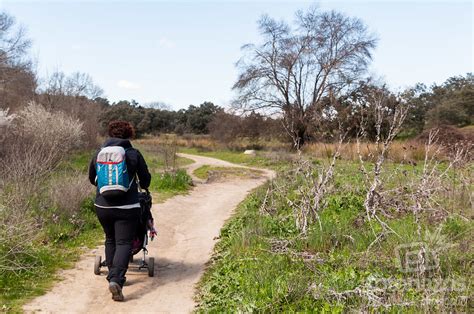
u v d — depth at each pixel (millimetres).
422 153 20328
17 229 6715
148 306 5641
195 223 10547
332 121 16688
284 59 42531
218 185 17516
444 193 9734
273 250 6914
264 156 32531
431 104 50688
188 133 71688
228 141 48969
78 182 10156
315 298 5137
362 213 8352
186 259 7684
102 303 5668
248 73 44844
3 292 5637
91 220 9281
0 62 33719
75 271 6699
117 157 5898
